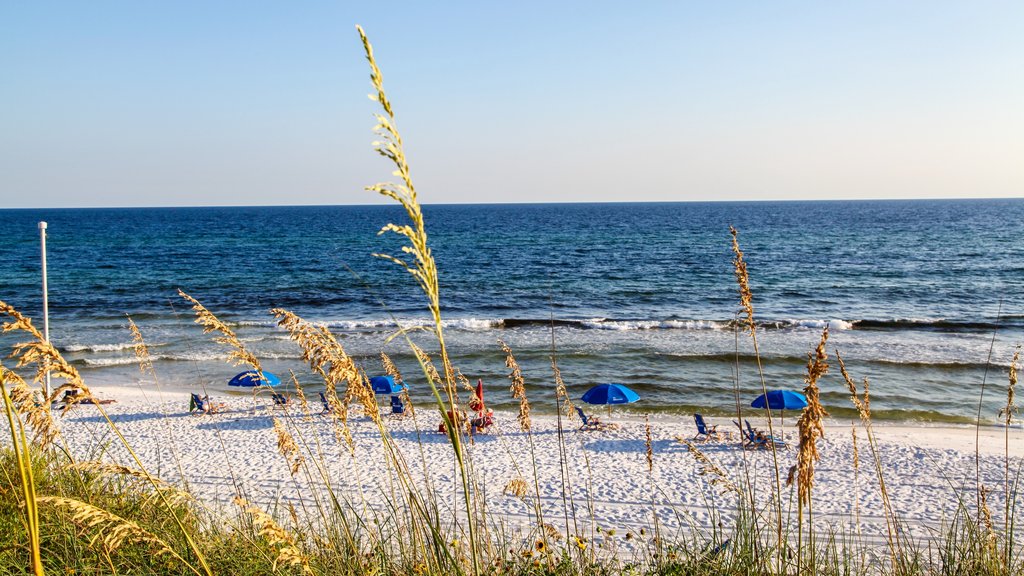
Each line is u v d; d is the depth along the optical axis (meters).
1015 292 48.28
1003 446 16.81
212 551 3.74
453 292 50.50
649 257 74.94
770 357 28.31
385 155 1.84
